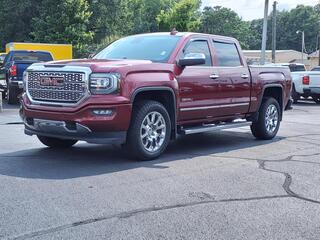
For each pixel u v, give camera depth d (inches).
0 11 1889.8
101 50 359.3
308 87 833.5
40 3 1808.6
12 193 224.4
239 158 317.4
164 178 257.8
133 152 294.0
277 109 412.2
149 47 331.6
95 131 276.8
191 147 359.3
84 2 1700.3
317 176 270.2
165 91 305.1
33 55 768.9
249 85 377.1
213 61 348.5
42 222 188.7
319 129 479.2
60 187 235.1
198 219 195.9
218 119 358.3
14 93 690.2
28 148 336.2
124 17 2023.9
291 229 187.8
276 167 291.4
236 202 218.8
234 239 176.9
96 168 277.0
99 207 207.0
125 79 279.6
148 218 195.6
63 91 282.2
